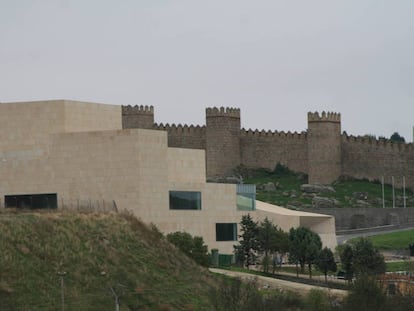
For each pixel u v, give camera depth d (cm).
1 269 16250
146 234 18988
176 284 17775
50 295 16150
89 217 18675
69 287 16488
